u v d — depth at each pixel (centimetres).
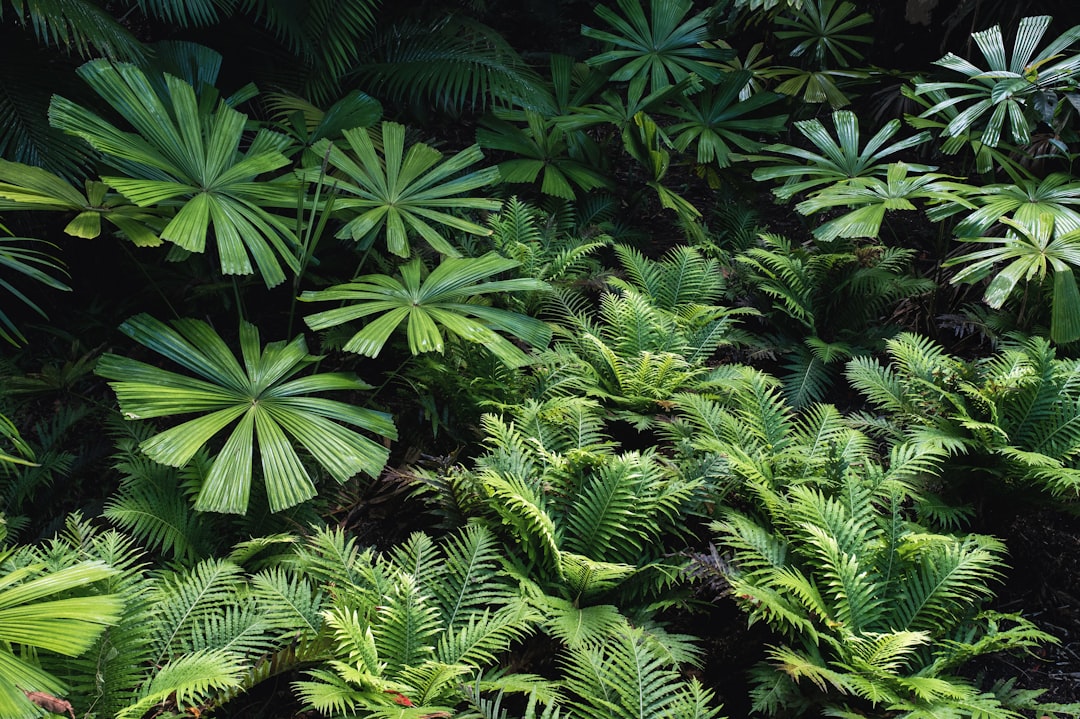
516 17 732
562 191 491
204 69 415
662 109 525
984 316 447
